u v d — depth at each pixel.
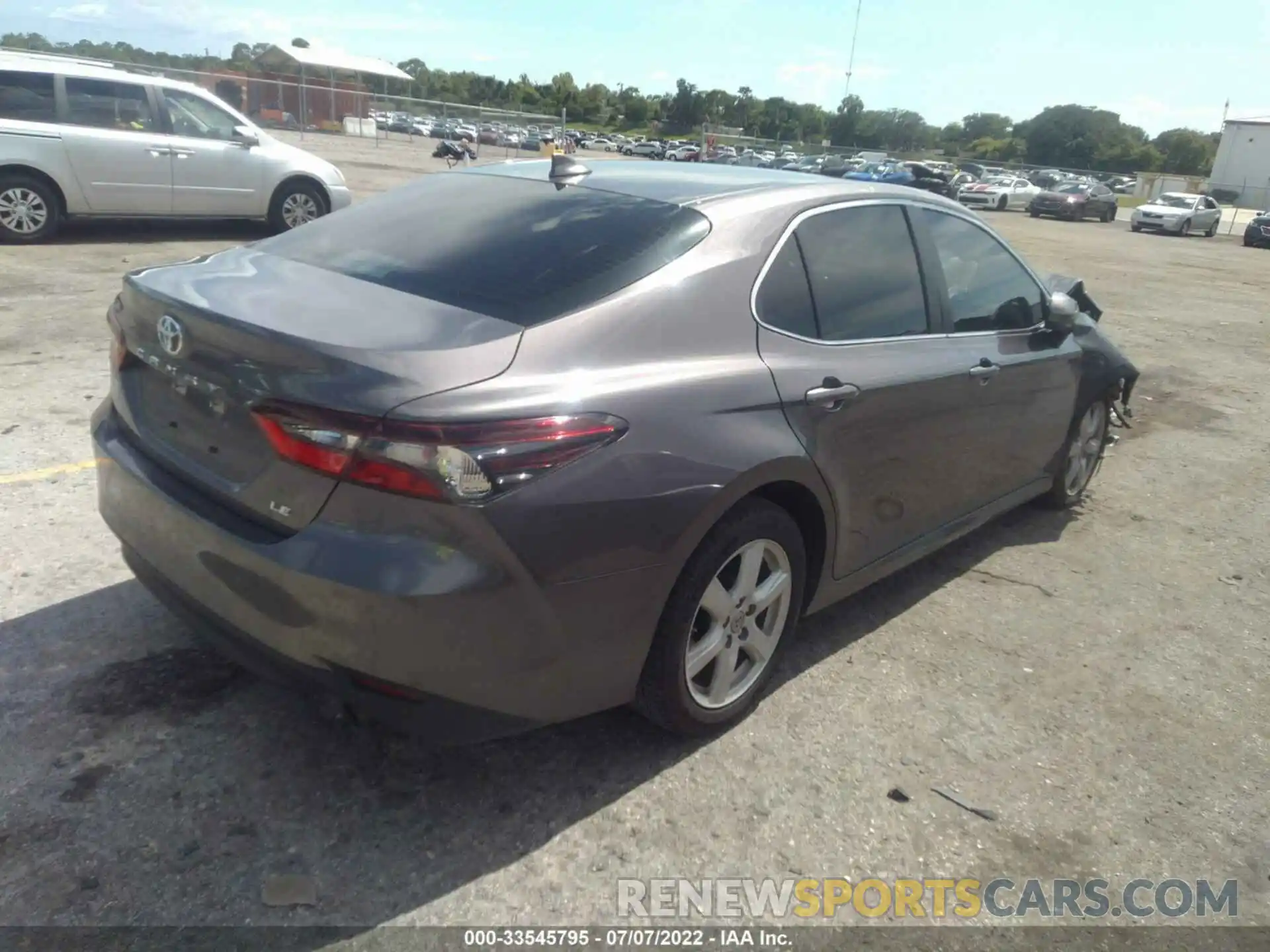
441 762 2.92
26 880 2.38
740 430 2.83
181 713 3.03
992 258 4.32
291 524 2.41
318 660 2.43
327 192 12.46
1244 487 6.09
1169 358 10.05
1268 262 24.47
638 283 2.79
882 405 3.39
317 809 2.70
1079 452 5.25
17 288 8.41
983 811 2.92
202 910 2.35
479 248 2.99
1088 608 4.30
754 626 3.13
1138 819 2.95
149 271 3.04
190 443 2.69
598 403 2.51
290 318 2.54
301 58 50.28
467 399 2.31
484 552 2.32
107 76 10.76
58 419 5.34
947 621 4.07
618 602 2.59
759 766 3.03
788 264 3.21
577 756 3.00
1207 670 3.84
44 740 2.87
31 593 3.62
